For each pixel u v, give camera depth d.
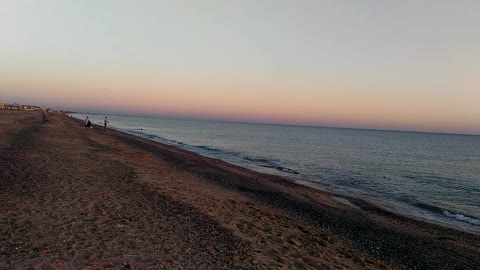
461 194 23.50
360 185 24.48
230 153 42.53
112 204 10.07
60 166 15.22
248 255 7.50
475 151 78.88
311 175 27.64
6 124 38.72
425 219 15.68
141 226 8.45
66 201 9.80
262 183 19.64
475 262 10.24
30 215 8.32
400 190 23.66
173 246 7.44
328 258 8.33
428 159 51.22
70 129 42.91
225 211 11.10
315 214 13.75
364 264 8.48
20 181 11.56
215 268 6.59
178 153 31.58
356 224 12.98
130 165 18.38
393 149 71.56
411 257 10.14
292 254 8.09
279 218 11.62
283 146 61.72
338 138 116.06
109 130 54.41
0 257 6.02
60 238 7.14
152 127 121.69
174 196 12.14
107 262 6.26
